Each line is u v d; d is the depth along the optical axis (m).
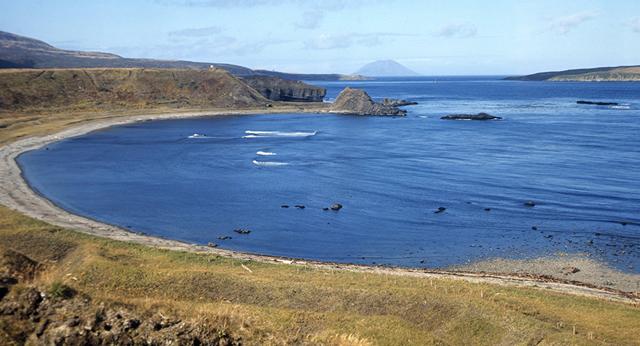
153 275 34.84
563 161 103.06
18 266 26.64
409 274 45.19
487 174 91.94
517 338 27.62
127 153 111.81
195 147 121.31
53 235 48.00
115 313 19.94
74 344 18.34
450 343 27.47
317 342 22.42
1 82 167.88
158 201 74.06
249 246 56.97
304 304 32.75
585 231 61.69
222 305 27.45
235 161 104.44
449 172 94.06
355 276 39.97
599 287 45.00
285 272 40.69
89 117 163.00
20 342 18.33
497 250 56.03
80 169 94.12
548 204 72.81
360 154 113.38
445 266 51.69
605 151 114.06
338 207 71.12
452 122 175.00
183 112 189.50
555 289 42.12
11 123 139.25
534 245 57.41
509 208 71.25
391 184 85.12
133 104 191.12
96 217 65.38
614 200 74.00
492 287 38.41
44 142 121.75
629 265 51.47
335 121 180.12
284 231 62.16
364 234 61.34
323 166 99.81
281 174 92.44
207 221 65.44
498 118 182.62
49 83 181.88
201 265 41.59
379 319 28.17
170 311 21.36
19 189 76.56
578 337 27.25
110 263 36.41
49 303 19.97
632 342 27.84
